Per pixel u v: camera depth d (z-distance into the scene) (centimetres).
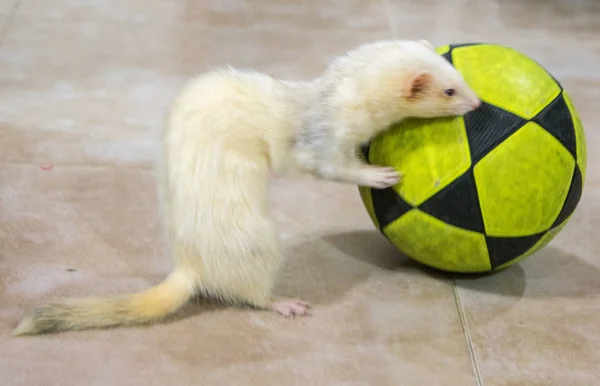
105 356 179
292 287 206
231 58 326
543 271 214
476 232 182
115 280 205
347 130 182
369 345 187
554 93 181
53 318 182
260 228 187
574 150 183
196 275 191
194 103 189
